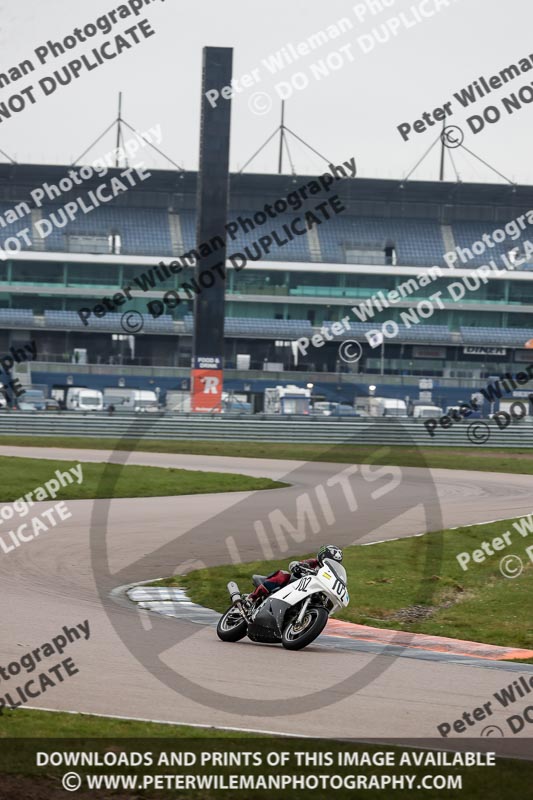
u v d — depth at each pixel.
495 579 42.84
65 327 189.25
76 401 151.75
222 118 135.88
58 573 39.25
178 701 20.62
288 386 158.88
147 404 155.62
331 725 19.25
